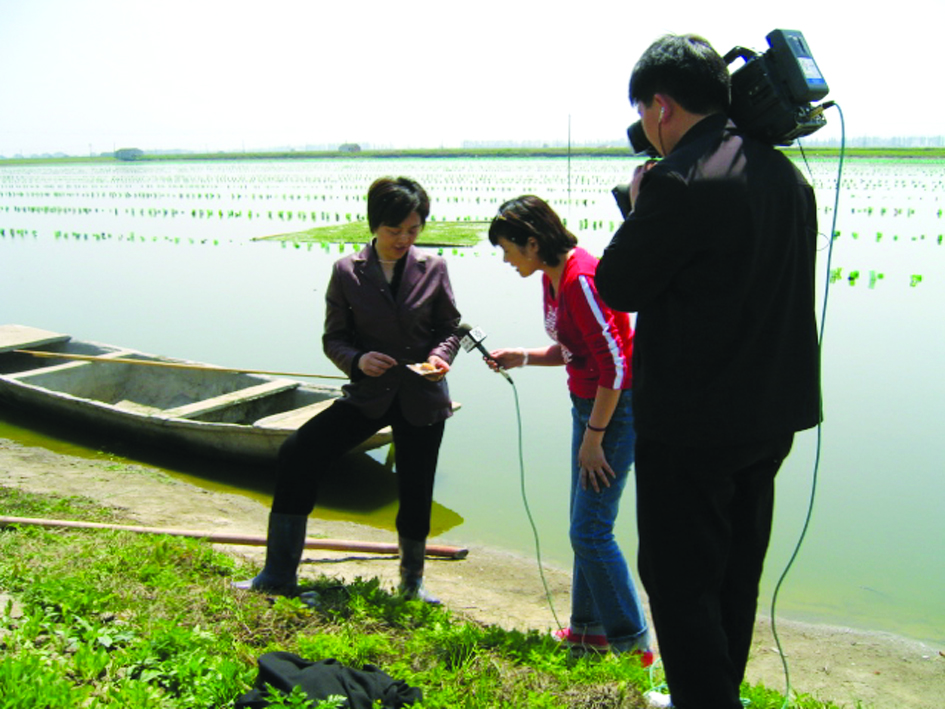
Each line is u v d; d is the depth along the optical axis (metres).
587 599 4.27
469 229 27.38
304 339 13.37
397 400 4.40
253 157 163.00
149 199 47.72
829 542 6.79
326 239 26.03
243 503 7.41
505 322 13.86
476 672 3.57
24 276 19.92
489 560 6.62
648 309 2.80
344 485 8.07
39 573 4.26
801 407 2.85
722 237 2.60
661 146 2.90
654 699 3.46
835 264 19.33
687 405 2.72
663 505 2.85
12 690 2.96
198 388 9.90
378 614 4.18
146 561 4.55
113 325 14.55
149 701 3.09
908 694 4.86
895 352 12.01
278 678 3.18
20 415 9.70
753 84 2.77
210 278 19.31
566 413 9.69
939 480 7.80
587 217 30.33
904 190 43.69
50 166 139.00
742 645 3.09
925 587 6.14
